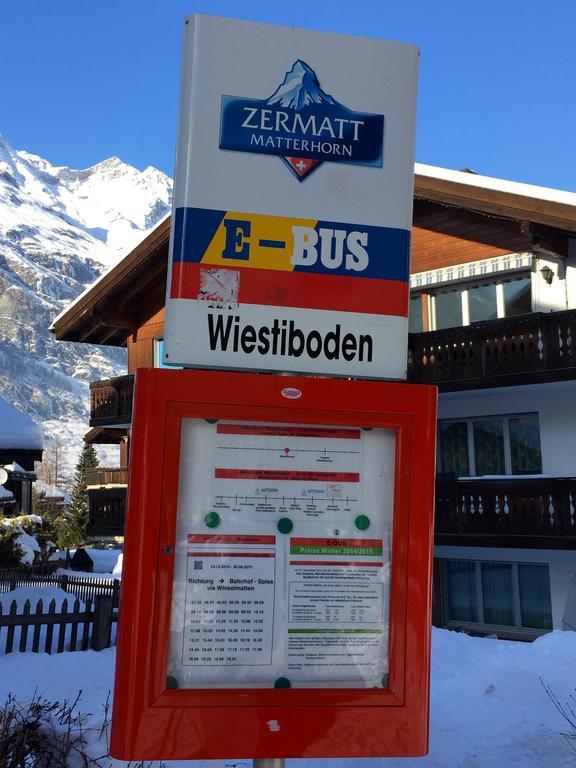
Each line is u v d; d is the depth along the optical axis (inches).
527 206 687.1
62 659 346.0
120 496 1011.3
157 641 118.6
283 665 123.0
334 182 133.0
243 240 129.7
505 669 279.4
